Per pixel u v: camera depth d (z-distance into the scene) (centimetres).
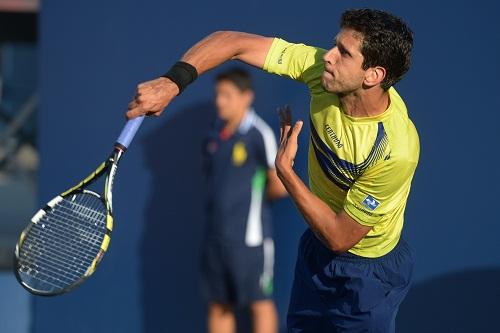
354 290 1555
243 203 2205
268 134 2203
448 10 2156
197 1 2234
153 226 2305
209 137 2234
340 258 1550
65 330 2325
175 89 1341
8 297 2438
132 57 2266
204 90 2267
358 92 1354
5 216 4459
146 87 1317
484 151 2166
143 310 2317
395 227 1525
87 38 2275
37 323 2328
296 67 1438
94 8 2269
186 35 2245
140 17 2258
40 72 2284
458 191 2178
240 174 2205
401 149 1386
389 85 1350
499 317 2188
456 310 2195
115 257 2314
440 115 2169
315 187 1515
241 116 2206
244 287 2219
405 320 2209
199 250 2298
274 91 2227
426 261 2195
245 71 2206
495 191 2167
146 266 2312
